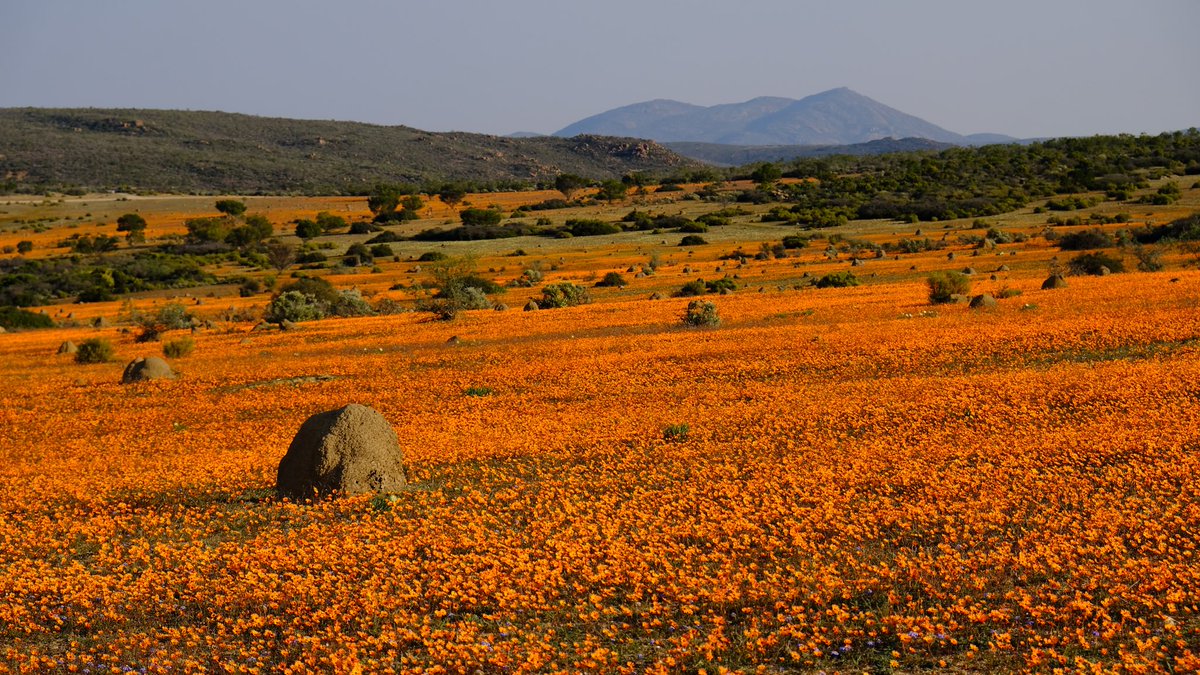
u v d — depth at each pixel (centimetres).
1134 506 1314
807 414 2281
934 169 19975
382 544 1439
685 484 1694
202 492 1988
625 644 1038
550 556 1320
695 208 18362
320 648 1070
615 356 3900
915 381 2631
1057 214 13100
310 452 1841
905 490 1535
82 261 13962
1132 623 979
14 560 1559
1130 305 3931
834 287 7062
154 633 1167
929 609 1030
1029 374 2502
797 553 1262
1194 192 14312
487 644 1029
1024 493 1437
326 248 15038
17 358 5947
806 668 945
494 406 2939
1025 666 897
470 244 14575
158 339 6750
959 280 5206
